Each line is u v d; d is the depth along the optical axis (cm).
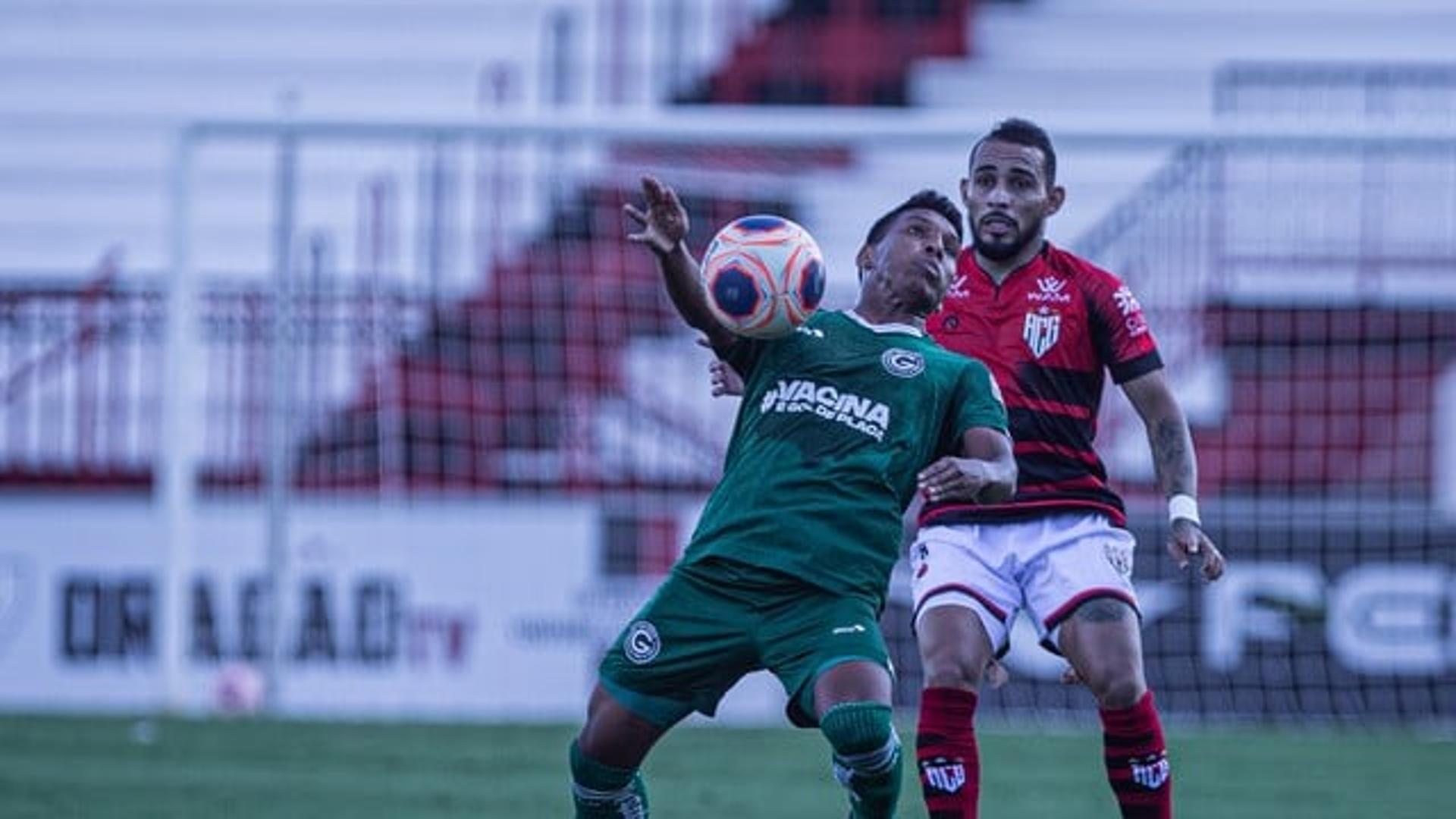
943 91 5288
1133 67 5291
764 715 3956
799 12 5347
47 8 5394
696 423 4344
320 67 5362
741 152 4738
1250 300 4316
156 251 5150
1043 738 3509
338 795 2717
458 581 4056
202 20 5406
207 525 4281
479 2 5369
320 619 4056
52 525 4172
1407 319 4272
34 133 5288
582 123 3969
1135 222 4366
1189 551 1941
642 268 4509
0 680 4153
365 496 4238
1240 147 3862
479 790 2772
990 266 2019
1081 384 1994
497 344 4444
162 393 4303
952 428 1781
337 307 4359
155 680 4128
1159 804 1916
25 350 4394
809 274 1692
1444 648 3975
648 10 5334
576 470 4309
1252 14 5325
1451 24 5275
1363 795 2817
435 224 4559
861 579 1725
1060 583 1952
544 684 4041
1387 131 3794
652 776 2941
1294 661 3984
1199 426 4266
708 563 1733
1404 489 4241
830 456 1736
